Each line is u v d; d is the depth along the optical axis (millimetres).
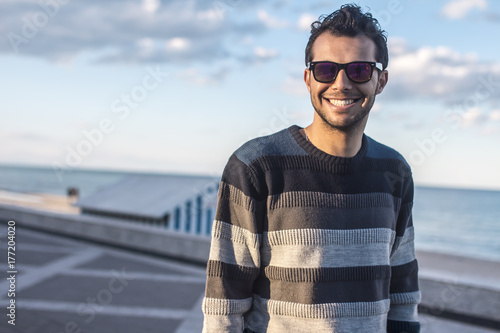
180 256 8023
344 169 1492
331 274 1428
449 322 4926
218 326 1446
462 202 84625
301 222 1440
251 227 1458
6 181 101500
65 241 9641
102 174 197750
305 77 1588
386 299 1551
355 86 1437
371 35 1454
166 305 5625
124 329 4773
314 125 1535
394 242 1701
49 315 5070
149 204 10562
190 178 11891
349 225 1474
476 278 5148
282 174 1481
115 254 8516
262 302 1499
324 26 1479
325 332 1408
